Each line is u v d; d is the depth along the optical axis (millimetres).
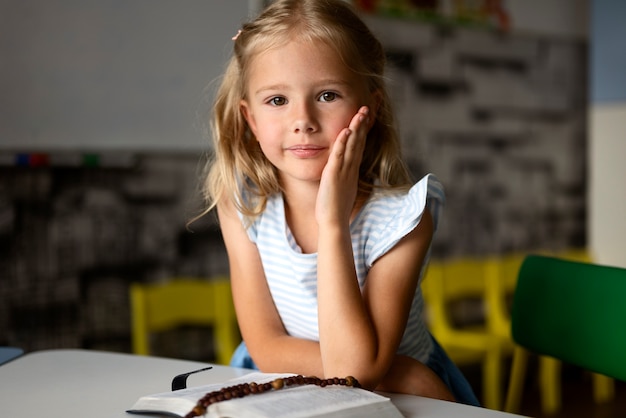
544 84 3842
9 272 2381
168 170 2689
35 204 2430
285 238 1116
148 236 2658
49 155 2402
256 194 1149
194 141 2723
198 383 979
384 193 1090
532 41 3789
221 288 2479
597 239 4023
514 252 3734
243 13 2820
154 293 2301
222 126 1177
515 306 1310
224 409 745
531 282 1287
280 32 1001
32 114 2361
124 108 2553
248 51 1061
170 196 2699
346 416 755
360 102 1033
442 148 3465
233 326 2607
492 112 3645
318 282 954
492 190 3648
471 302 3523
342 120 1008
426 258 1093
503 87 3682
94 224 2547
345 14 1059
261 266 1165
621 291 1144
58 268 2479
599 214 4012
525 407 3143
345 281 941
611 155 3953
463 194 3543
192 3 2686
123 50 2539
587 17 4020
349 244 973
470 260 3557
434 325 3002
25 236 2412
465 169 3551
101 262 2564
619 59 3893
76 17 2438
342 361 915
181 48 2670
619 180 3916
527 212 3785
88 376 1013
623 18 3863
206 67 2736
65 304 2496
